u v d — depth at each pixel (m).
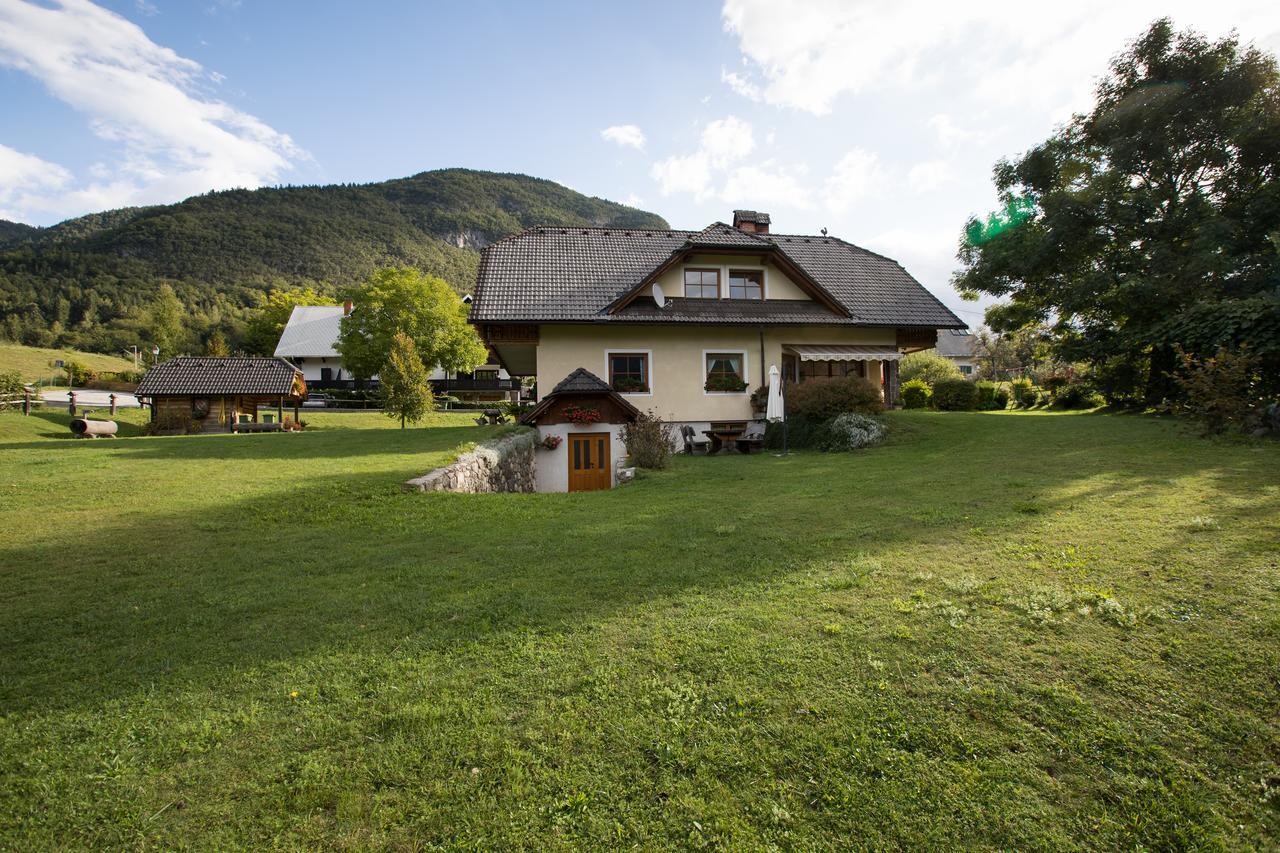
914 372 45.09
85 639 4.55
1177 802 2.69
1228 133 20.44
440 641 4.37
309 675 3.94
